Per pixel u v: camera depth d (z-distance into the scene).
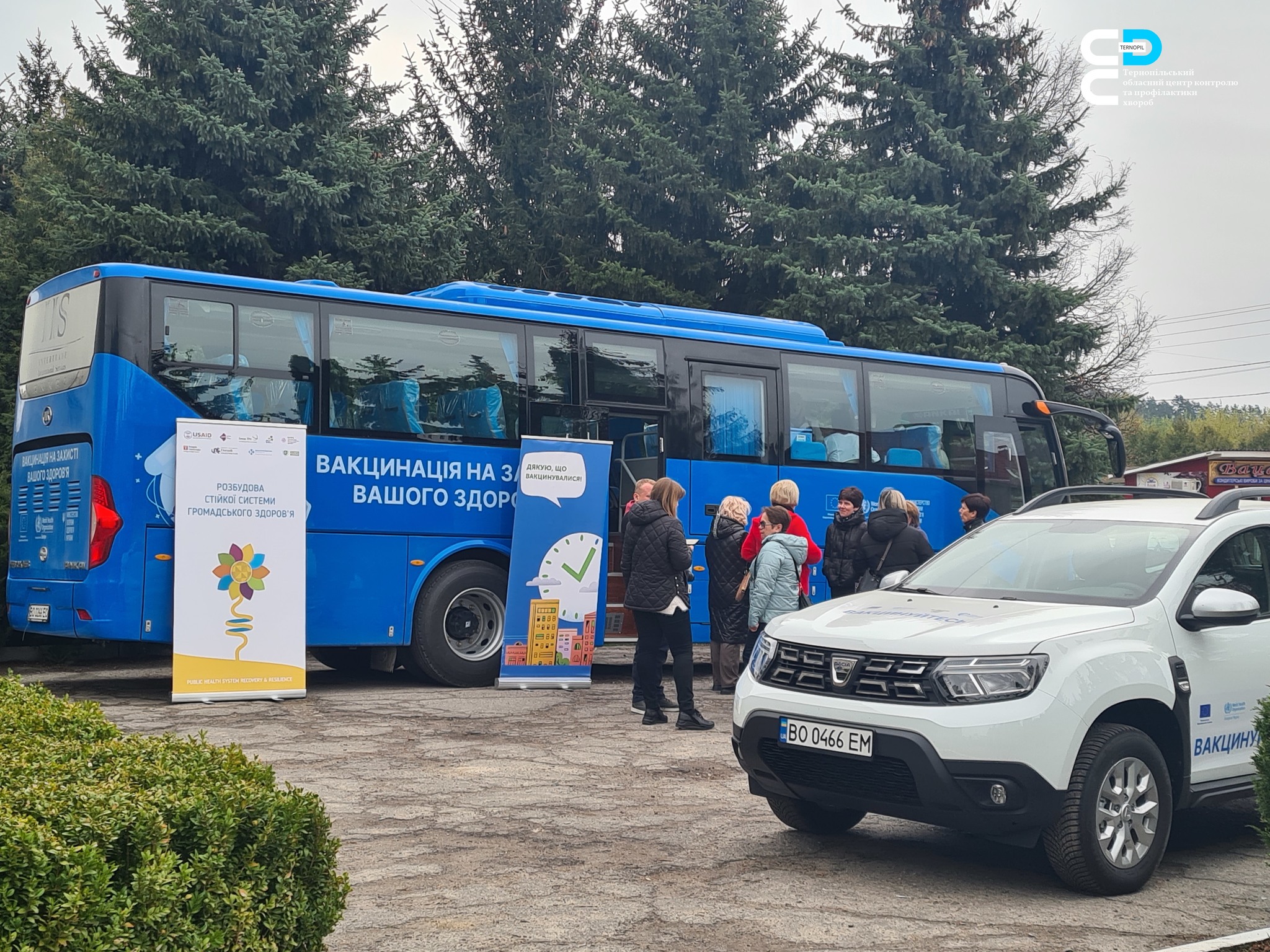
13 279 21.14
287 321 12.43
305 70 22.62
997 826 5.76
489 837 6.81
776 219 28.84
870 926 5.38
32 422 12.48
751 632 12.30
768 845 6.80
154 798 3.31
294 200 22.08
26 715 4.61
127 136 21.67
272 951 3.40
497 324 13.63
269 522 12.01
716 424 14.84
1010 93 30.22
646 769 8.81
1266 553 7.15
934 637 6.06
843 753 6.03
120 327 11.62
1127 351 36.22
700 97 31.14
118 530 11.45
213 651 11.73
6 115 30.88
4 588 15.73
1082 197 29.88
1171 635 6.40
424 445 13.05
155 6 22.27
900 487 15.99
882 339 27.47
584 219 30.20
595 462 13.67
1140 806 6.08
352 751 9.27
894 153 30.45
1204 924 5.50
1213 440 92.94
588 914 5.47
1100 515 7.50
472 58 35.62
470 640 13.49
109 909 2.91
